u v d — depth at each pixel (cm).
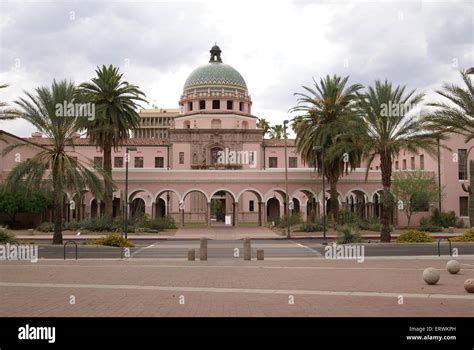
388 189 3484
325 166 4691
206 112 7488
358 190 5650
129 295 1364
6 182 3303
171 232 4822
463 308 1181
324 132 4447
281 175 5700
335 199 4791
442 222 5294
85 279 1673
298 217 5369
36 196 4906
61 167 3319
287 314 1109
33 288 1485
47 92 3356
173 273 1838
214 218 9119
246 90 7969
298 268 2002
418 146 3481
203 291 1428
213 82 7694
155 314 1116
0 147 5053
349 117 3897
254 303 1245
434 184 5425
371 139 3447
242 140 7338
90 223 4581
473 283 1395
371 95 3441
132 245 3247
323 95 4638
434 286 1516
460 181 5678
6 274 1806
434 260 2325
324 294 1374
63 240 3766
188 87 7850
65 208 5550
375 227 4775
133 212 6388
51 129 3369
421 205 5244
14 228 5228
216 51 8162
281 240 4047
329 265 2116
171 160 7306
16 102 3328
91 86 4388
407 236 3350
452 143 5675
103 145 4450
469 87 2753
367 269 1966
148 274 1806
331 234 4488
